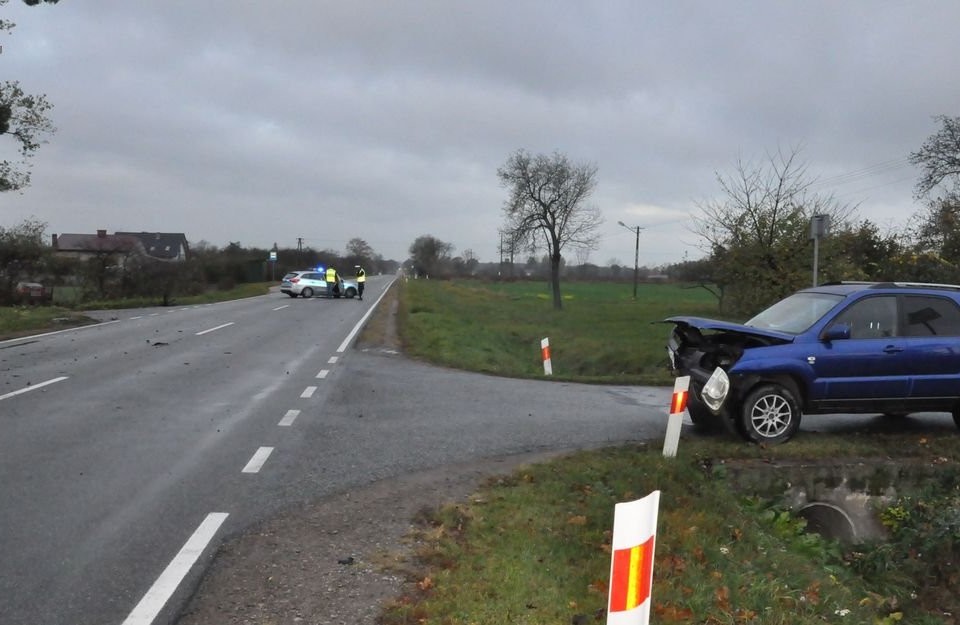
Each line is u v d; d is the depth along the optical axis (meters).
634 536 3.17
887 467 7.93
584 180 50.12
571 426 9.73
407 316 28.95
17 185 25.17
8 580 4.83
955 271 21.36
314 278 49.41
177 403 10.95
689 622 4.41
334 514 6.18
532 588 4.70
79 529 5.75
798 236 19.33
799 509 7.80
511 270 106.19
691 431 9.45
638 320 35.59
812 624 4.68
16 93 24.22
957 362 8.72
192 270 45.22
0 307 29.14
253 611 4.44
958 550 7.22
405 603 4.53
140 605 4.50
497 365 17.84
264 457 7.95
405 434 9.16
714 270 22.48
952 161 33.94
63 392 11.68
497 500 6.50
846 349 8.59
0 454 7.91
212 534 5.68
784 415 8.49
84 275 37.59
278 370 14.62
